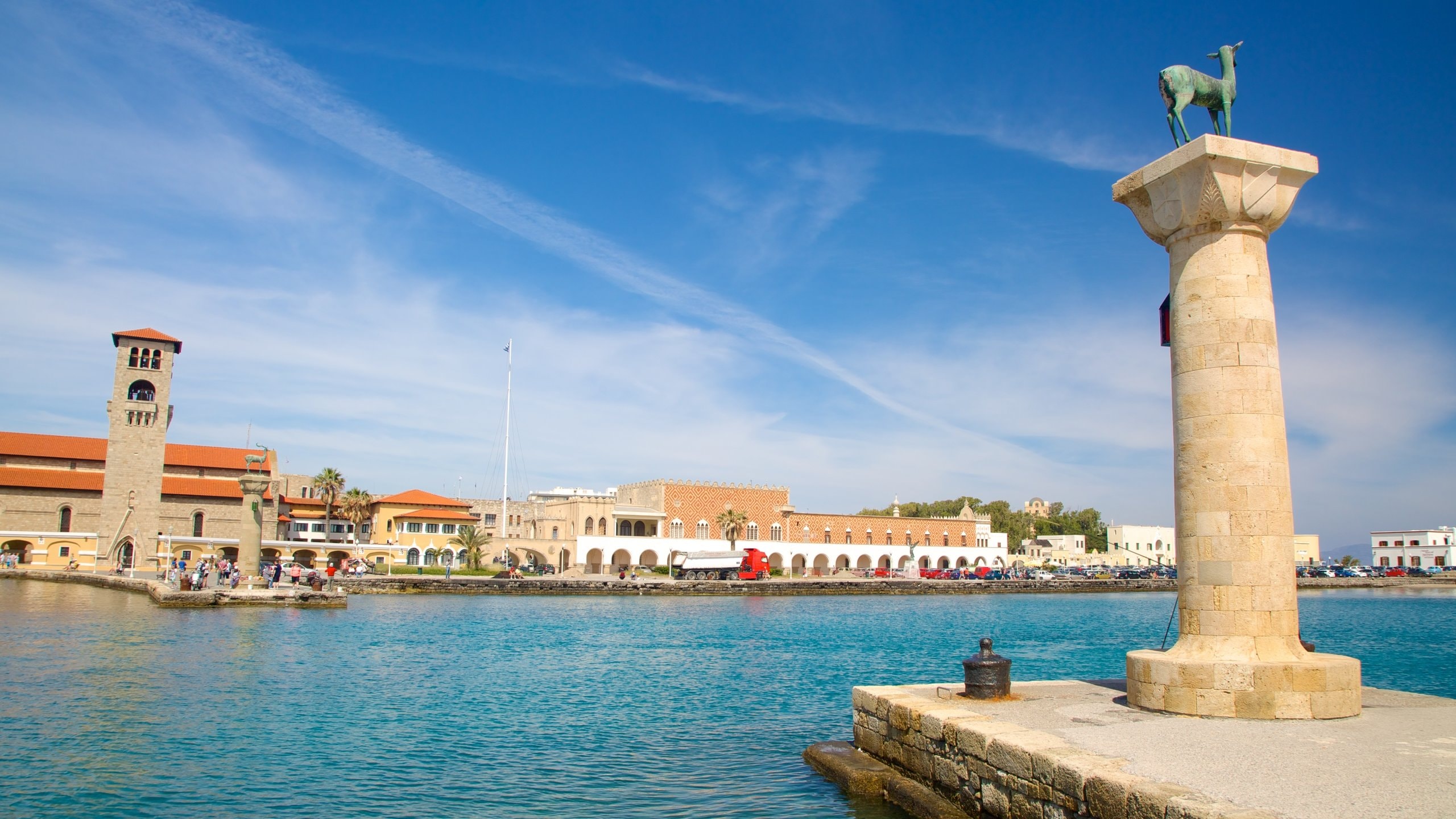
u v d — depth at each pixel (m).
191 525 105.00
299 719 24.39
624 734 23.61
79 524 99.50
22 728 22.12
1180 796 10.83
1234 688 15.84
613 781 18.77
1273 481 16.56
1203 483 16.91
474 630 53.34
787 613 74.19
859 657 41.38
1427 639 51.38
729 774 19.38
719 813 16.52
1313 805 10.50
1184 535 17.23
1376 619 69.19
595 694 29.92
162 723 23.17
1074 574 148.75
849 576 128.00
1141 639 51.88
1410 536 180.62
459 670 35.31
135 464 96.31
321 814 16.38
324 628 49.03
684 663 38.88
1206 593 16.75
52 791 17.25
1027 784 13.32
